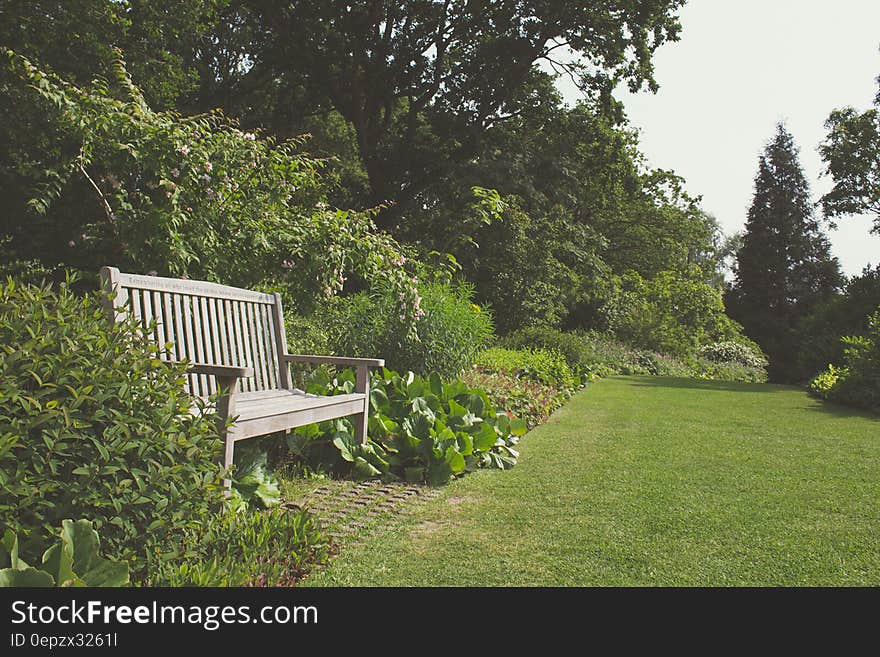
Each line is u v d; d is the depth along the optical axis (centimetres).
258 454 357
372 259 584
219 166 524
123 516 224
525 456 521
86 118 493
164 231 495
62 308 235
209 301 391
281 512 326
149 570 223
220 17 1667
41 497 204
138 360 241
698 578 271
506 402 674
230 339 402
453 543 309
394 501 380
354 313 644
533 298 1723
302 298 592
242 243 548
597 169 1922
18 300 232
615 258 2852
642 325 2166
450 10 1705
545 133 1805
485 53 1656
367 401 445
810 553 302
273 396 407
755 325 3716
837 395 1002
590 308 2181
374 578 263
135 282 331
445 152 1758
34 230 809
